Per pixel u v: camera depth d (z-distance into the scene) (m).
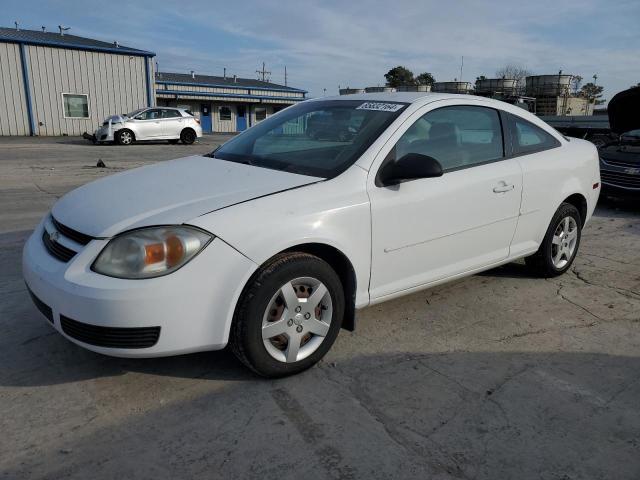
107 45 28.19
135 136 21.30
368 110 3.62
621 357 3.34
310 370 3.06
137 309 2.46
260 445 2.41
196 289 2.55
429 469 2.29
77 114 26.69
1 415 2.56
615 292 4.48
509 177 3.94
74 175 11.34
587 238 6.46
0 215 7.00
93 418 2.56
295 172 3.21
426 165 3.06
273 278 2.72
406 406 2.74
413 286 3.50
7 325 3.48
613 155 8.63
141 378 2.92
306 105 4.15
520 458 2.38
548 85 20.66
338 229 2.96
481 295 4.32
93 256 2.56
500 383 2.99
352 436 2.49
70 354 3.14
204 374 2.98
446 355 3.30
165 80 39.50
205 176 3.20
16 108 25.20
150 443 2.40
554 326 3.77
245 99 42.16
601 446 2.47
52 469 2.22
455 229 3.62
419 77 61.75
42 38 26.25
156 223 2.57
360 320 3.77
